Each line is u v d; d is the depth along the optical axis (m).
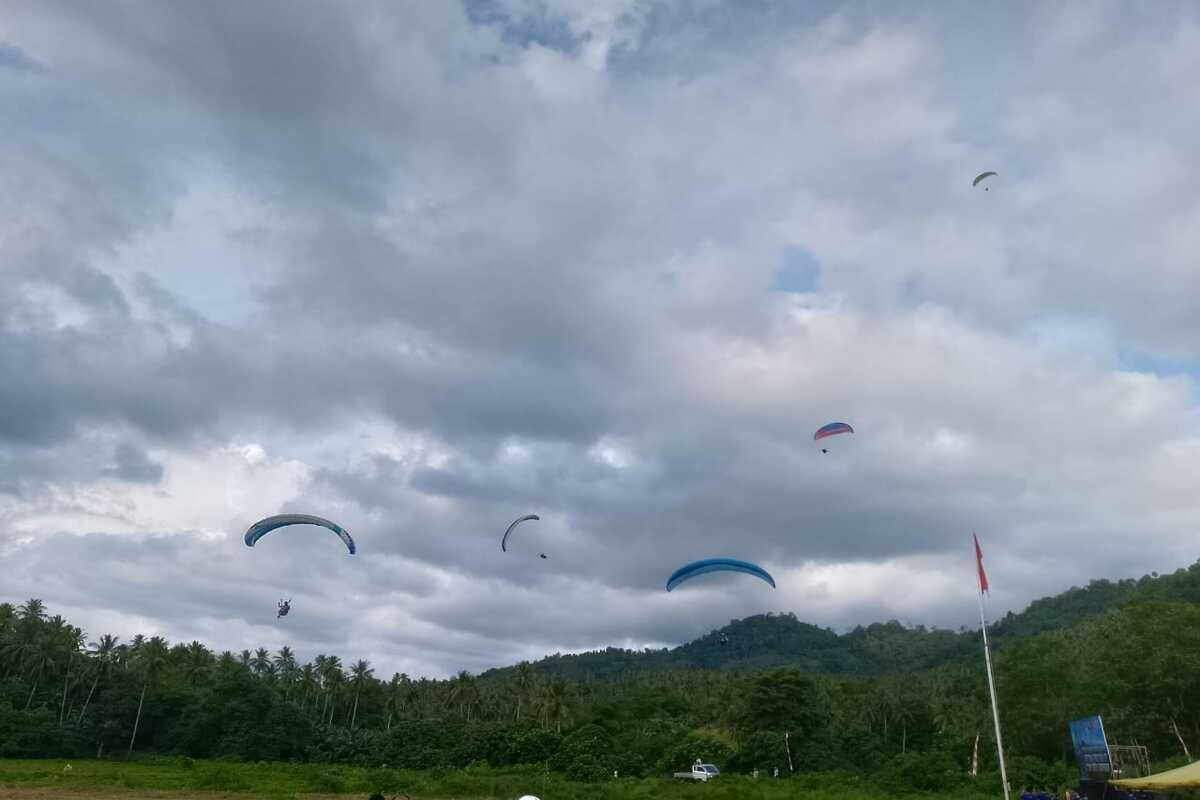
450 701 141.50
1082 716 78.94
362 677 143.00
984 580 35.16
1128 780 35.09
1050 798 38.47
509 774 86.00
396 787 61.72
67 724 109.69
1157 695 72.19
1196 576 171.38
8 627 122.44
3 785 58.50
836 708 121.25
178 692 120.56
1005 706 85.12
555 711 130.50
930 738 114.31
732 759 90.62
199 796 54.19
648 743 102.25
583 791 60.47
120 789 58.09
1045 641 87.69
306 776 70.69
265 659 144.38
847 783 67.19
